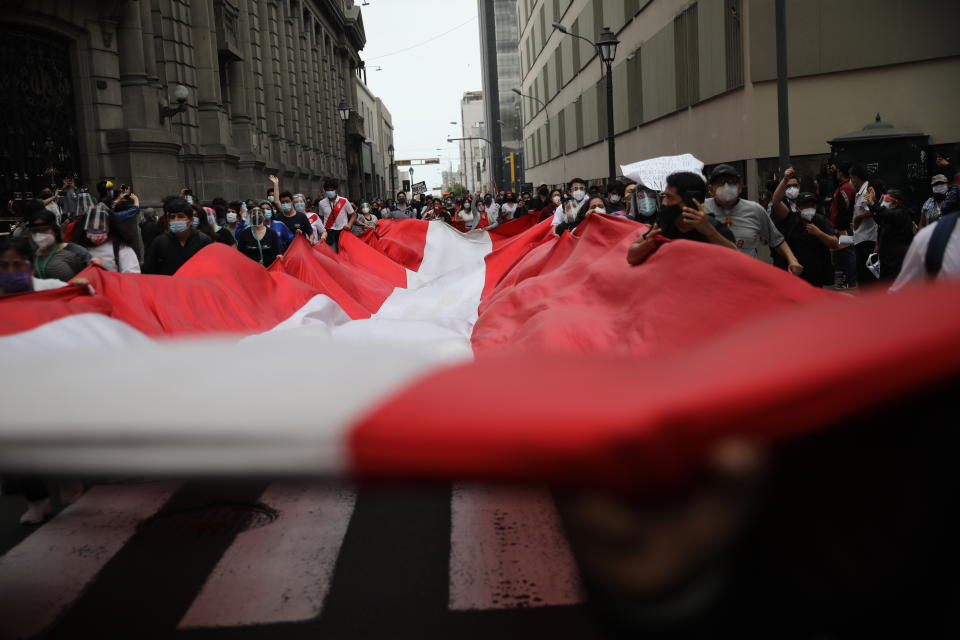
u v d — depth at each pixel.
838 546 1.71
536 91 68.25
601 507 1.68
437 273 15.87
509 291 8.19
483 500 5.43
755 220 7.17
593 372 1.60
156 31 26.45
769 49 21.67
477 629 3.77
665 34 29.38
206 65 29.50
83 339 5.01
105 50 22.88
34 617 4.04
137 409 1.56
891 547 1.73
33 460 1.53
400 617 3.92
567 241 9.27
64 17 21.61
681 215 6.12
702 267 5.18
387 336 8.24
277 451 1.44
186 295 7.82
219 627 3.89
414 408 1.44
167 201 9.51
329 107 64.06
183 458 1.48
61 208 17.73
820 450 1.69
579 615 3.86
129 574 4.51
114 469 1.52
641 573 1.67
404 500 5.47
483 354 6.41
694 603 1.67
